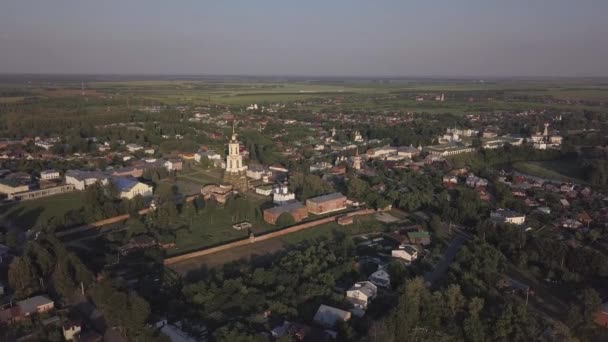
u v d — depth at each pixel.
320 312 165.00
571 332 159.38
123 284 179.25
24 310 161.62
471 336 155.50
